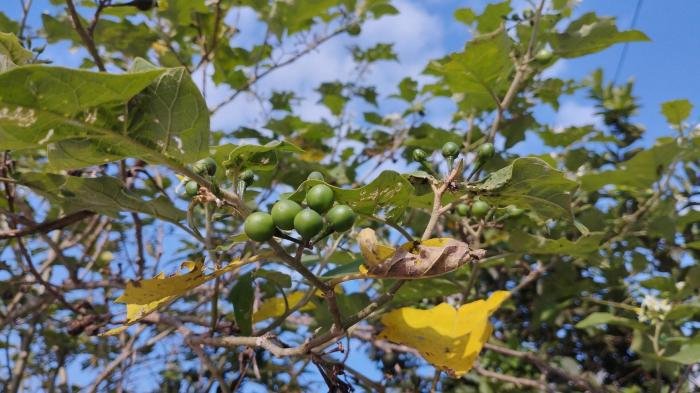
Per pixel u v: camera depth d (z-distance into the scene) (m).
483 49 3.58
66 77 1.55
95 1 4.35
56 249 3.88
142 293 2.00
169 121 1.82
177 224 2.49
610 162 5.29
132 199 2.46
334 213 1.92
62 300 3.75
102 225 4.75
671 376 4.07
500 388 4.91
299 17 5.04
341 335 2.13
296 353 2.30
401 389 4.73
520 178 2.41
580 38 3.88
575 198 4.77
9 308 5.08
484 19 4.33
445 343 2.37
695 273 3.86
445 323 2.46
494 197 2.51
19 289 4.74
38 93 1.56
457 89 3.85
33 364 6.01
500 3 4.25
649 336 3.96
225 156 2.37
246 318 2.86
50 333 5.42
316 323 3.69
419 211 4.42
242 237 2.22
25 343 4.85
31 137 1.70
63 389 5.50
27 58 2.31
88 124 1.72
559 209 2.56
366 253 1.88
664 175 4.30
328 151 5.55
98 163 1.89
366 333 4.14
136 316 2.18
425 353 2.34
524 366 4.97
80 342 5.63
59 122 1.68
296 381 4.63
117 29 4.77
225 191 2.05
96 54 3.43
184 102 1.80
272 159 2.17
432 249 1.92
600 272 4.72
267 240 1.84
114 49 4.91
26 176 3.20
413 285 3.54
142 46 4.89
